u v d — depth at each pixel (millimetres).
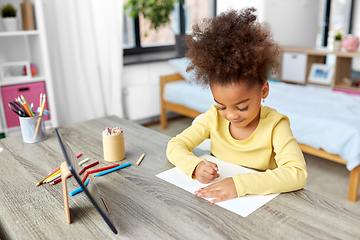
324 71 3352
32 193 828
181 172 917
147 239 632
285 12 3912
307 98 2422
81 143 1159
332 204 737
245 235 634
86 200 787
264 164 955
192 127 1065
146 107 3168
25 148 1130
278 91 2645
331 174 2236
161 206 746
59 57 2586
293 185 784
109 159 1002
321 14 4512
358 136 1727
